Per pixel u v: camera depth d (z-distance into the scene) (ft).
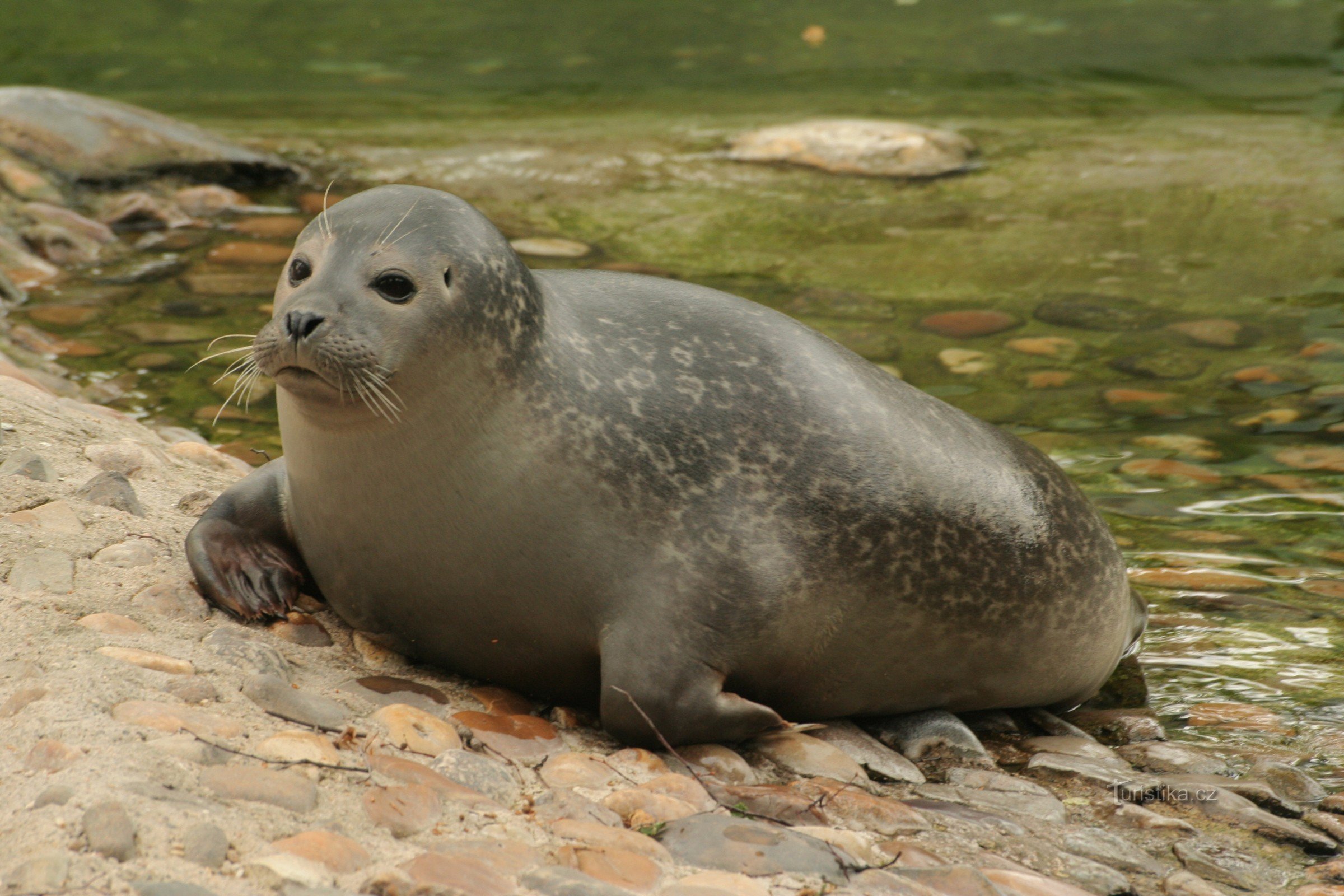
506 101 177.27
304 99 175.73
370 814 38.47
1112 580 56.70
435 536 47.98
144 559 52.95
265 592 52.54
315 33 223.10
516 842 38.17
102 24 226.58
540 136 148.15
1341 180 134.31
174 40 216.54
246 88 184.24
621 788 43.98
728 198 129.90
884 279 108.88
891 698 53.78
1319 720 55.72
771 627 48.98
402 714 45.16
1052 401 86.63
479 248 47.57
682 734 47.88
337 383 44.32
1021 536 53.26
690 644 47.70
